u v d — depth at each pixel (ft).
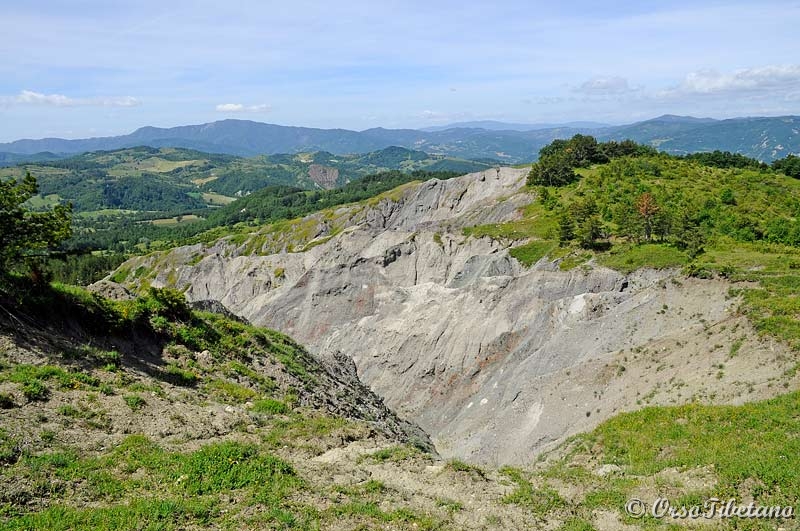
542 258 203.41
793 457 54.70
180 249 462.60
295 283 256.11
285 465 55.16
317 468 57.57
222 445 57.06
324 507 48.44
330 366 128.77
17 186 70.44
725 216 222.07
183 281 362.12
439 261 252.62
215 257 360.69
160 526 41.01
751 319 100.42
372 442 69.26
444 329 179.63
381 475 58.90
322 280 248.11
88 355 71.82
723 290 122.31
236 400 77.00
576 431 100.22
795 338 88.38
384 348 189.26
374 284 241.96
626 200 254.47
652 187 272.92
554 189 305.73
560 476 65.72
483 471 64.23
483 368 163.22
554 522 52.06
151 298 93.40
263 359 98.63
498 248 242.17
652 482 58.03
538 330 157.07
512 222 270.05
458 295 191.83
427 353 177.17
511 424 118.42
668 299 130.21
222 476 50.90
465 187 386.32
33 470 45.37
